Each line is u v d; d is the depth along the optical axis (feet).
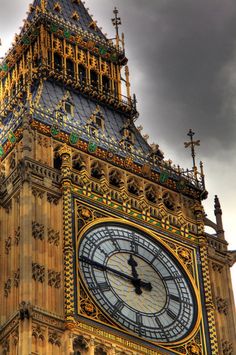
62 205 247.70
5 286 238.48
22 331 224.74
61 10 308.81
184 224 263.08
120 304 240.12
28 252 236.43
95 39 306.55
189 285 253.44
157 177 272.31
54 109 273.13
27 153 254.47
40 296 233.14
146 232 255.70
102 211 252.01
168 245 257.34
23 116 262.67
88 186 253.44
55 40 298.35
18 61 302.45
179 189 273.75
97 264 243.40
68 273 236.84
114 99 294.46
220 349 250.16
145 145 285.02
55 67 293.23
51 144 261.65
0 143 268.21
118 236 250.98
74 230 245.04
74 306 232.94
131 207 257.14
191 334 244.63
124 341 233.96
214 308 255.70
